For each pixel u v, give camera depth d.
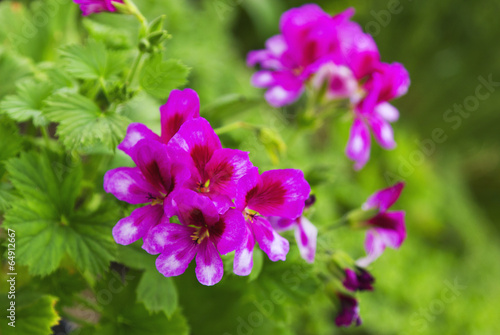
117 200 0.49
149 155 0.44
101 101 0.49
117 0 0.49
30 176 0.48
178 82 0.49
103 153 0.49
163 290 0.50
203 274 0.44
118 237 0.44
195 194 0.43
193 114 0.45
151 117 0.55
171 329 0.52
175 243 0.44
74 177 0.49
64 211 0.49
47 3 0.60
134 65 0.49
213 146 0.44
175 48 0.80
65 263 0.51
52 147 0.52
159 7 0.81
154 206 0.45
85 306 0.52
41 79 0.53
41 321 0.48
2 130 0.49
